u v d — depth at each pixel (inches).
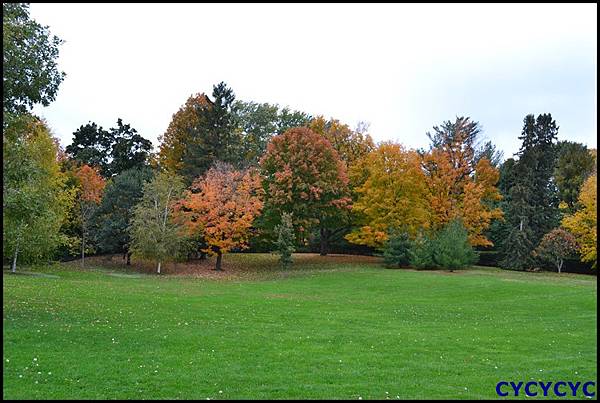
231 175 1745.8
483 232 2191.2
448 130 2263.8
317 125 2161.7
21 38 629.6
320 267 1770.4
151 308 786.8
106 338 541.6
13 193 624.1
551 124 2191.2
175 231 1657.2
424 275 1478.8
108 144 2539.4
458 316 840.9
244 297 1018.7
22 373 400.8
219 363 460.8
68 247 1852.9
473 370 467.2
